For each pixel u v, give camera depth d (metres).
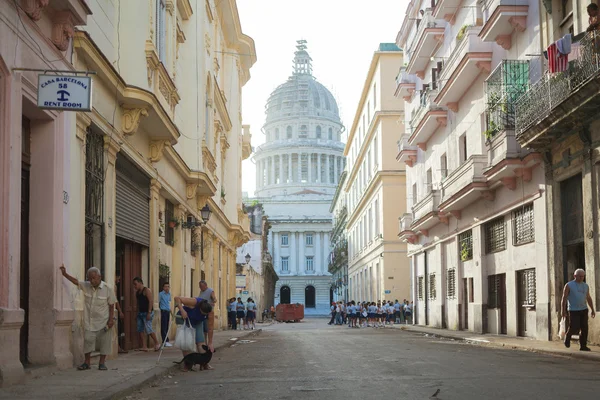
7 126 8.55
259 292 64.06
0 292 8.37
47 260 10.11
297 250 118.75
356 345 18.44
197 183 22.48
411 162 37.84
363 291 60.03
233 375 10.52
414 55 32.84
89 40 11.28
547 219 18.39
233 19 32.56
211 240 29.30
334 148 126.19
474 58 23.19
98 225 12.85
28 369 9.30
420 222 31.97
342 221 78.75
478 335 22.81
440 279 31.09
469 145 25.59
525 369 10.80
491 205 23.36
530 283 20.23
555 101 16.47
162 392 8.61
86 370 10.34
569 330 14.29
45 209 10.18
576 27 16.78
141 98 13.85
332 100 132.00
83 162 11.68
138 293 15.18
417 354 14.48
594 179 15.62
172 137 16.91
